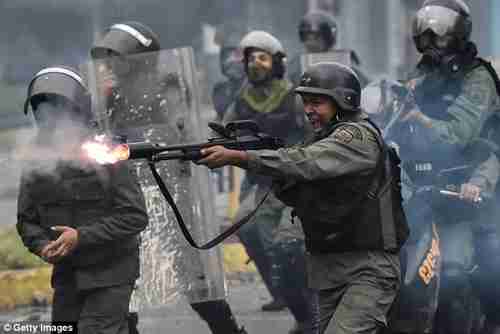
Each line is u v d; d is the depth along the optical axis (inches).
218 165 413.7
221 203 1088.8
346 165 428.1
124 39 549.0
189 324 677.3
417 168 554.3
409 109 561.0
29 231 467.5
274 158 420.2
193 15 2049.7
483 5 2253.9
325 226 440.1
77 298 472.7
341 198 435.2
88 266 461.4
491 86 564.1
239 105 666.8
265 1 2106.3
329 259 447.2
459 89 565.3
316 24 836.0
